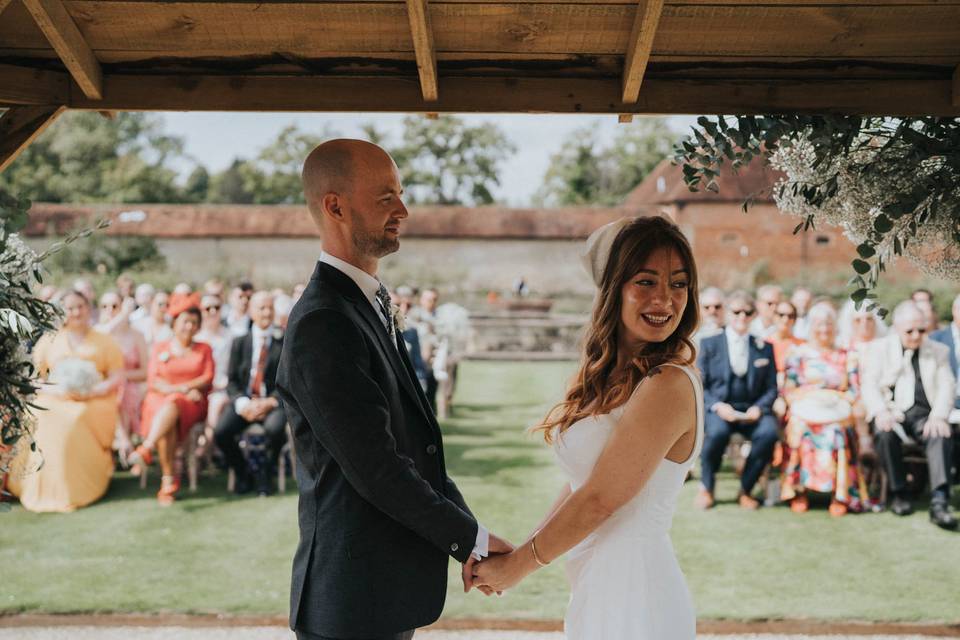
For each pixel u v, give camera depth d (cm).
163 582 485
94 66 281
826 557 525
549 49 279
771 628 424
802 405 624
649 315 244
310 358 238
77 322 670
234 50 281
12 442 288
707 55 281
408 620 247
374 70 287
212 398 705
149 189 4006
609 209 2253
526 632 422
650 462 234
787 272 2044
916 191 274
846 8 262
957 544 546
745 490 635
